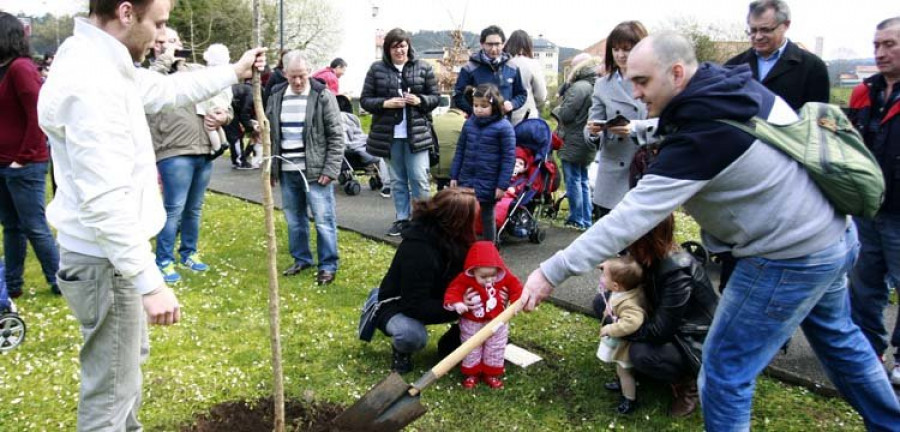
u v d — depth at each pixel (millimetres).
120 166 2314
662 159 2535
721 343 2822
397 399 3006
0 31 4555
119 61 2402
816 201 2566
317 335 4613
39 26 26594
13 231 5176
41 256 5191
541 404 3729
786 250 2594
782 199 2518
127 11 2383
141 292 2395
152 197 2594
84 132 2254
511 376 4020
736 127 2436
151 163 2605
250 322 4836
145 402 3629
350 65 36562
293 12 34562
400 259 3975
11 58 4633
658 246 3461
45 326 4660
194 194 5984
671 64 2500
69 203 2473
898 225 3676
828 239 2607
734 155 2439
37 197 5004
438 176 7004
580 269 2639
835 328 2938
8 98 4668
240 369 4059
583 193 7789
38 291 5430
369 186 10461
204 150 5742
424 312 3896
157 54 5020
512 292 3896
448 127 6848
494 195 5875
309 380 3947
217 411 3570
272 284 2969
